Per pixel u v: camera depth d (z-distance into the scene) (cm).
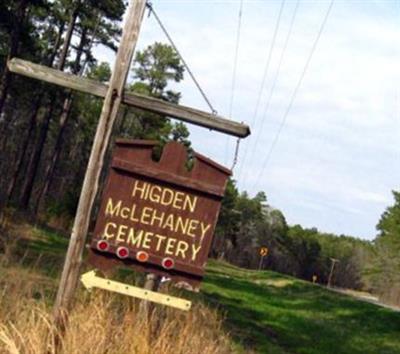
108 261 546
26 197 3959
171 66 5428
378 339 2292
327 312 2830
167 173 549
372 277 8706
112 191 548
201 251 550
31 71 559
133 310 589
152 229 549
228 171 550
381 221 8569
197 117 562
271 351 1443
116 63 552
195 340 595
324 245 11250
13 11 2866
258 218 10275
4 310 572
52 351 507
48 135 6122
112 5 4006
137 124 5869
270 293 3253
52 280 930
